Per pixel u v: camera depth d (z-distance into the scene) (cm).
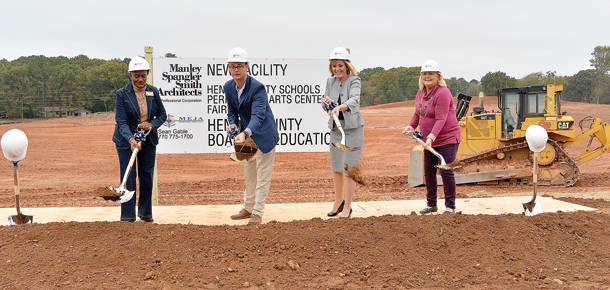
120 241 385
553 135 1255
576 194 943
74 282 321
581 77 8419
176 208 595
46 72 7575
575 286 333
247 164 518
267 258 372
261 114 468
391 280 345
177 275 339
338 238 403
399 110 5800
